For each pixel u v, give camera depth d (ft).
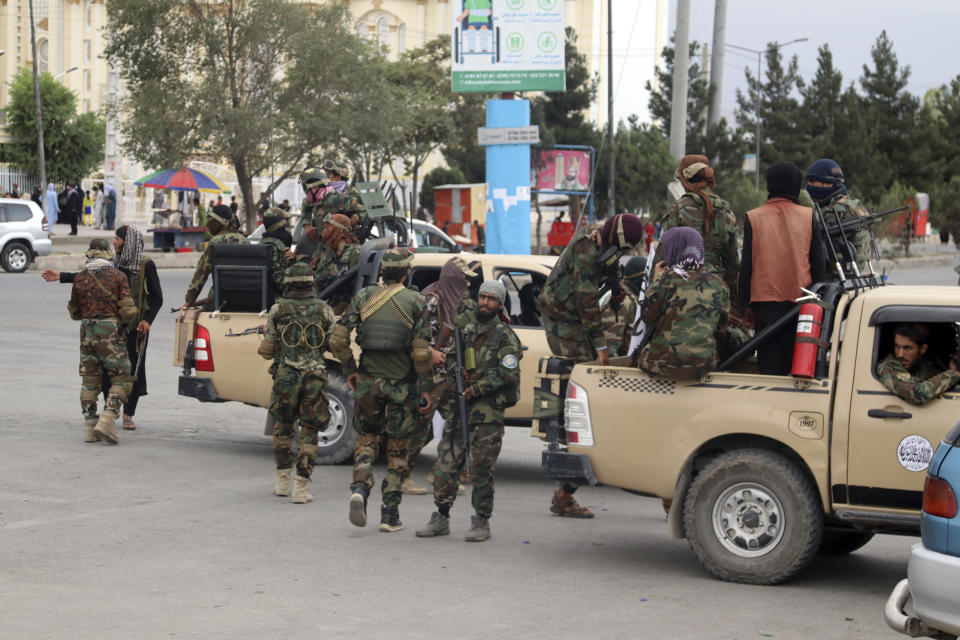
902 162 196.54
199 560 23.16
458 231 146.92
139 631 18.48
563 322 26.81
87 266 35.22
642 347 23.84
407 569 23.07
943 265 153.17
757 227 23.97
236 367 34.30
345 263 34.71
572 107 151.02
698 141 124.88
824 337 22.53
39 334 62.03
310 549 24.44
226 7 130.72
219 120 128.67
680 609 20.70
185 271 117.70
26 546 23.77
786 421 22.29
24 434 36.32
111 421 35.09
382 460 35.55
